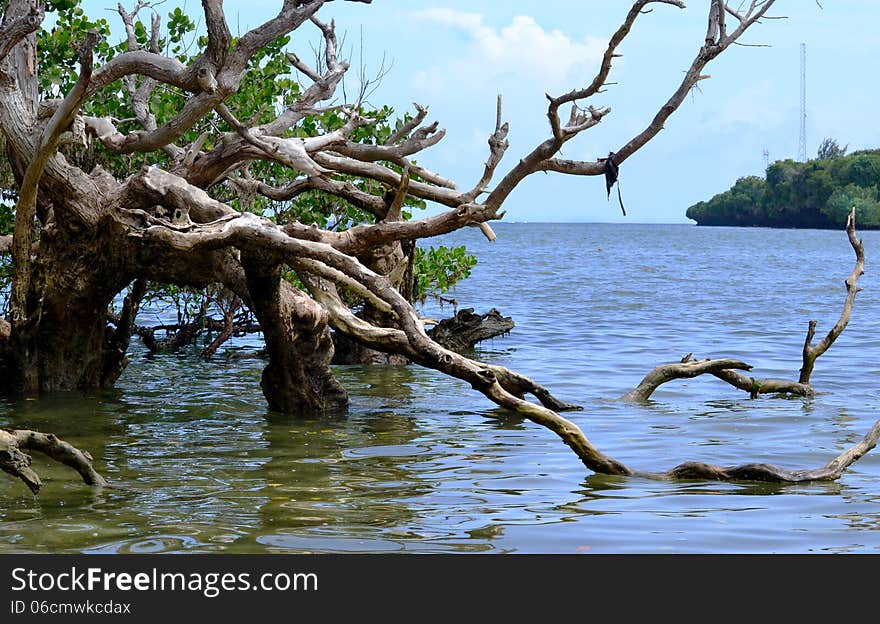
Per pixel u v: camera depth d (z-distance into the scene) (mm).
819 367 20094
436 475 11039
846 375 18922
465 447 12586
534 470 11305
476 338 23391
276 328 14461
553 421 11352
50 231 15523
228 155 16188
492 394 11805
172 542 8578
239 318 23266
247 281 14117
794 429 13688
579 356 21938
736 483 10773
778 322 30625
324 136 17250
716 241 160000
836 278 58250
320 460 11781
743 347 23750
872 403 15797
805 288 48531
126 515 9328
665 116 13242
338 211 21906
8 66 14523
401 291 21203
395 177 18047
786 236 197500
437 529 8969
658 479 10938
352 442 12883
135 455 11977
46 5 18234
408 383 18266
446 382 18422
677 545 8562
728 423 14102
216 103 13844
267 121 19500
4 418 14094
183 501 9844
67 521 9133
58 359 16359
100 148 18484
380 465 11539
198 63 13477
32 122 14734
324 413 14984
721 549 8469
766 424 14039
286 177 21156
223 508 9602
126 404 15523
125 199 15016
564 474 11117
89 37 12586
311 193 21344
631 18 11180
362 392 17156
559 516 9383
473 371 11906
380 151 18250
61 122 13516
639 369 19844
